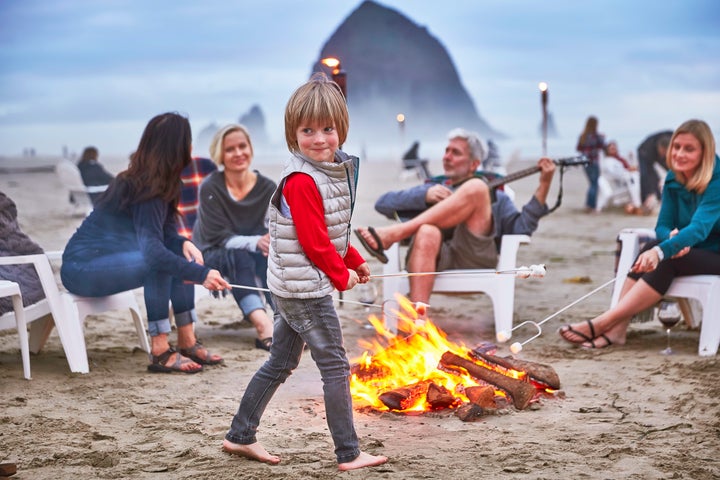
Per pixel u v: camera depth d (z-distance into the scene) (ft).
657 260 16.99
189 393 14.53
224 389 14.84
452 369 14.06
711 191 17.34
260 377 11.12
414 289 18.78
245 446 11.15
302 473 10.52
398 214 19.98
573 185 79.36
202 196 18.94
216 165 20.38
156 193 15.72
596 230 42.80
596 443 11.64
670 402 13.65
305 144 10.27
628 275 18.28
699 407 13.26
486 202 19.12
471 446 11.57
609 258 32.63
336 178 10.37
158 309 16.06
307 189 10.15
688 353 17.17
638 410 13.23
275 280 10.48
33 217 51.34
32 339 17.46
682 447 11.42
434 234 18.74
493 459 11.00
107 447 11.60
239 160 18.97
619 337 18.08
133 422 12.78
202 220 18.90
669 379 15.05
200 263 15.85
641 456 11.07
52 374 15.75
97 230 16.31
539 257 33.01
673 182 18.08
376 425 12.64
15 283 15.08
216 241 18.75
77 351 15.92
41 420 12.73
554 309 22.36
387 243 18.81
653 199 51.11
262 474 10.50
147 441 11.87
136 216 15.79
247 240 18.43
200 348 16.72
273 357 11.10
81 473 10.59
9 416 12.98
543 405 13.60
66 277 16.14
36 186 86.63
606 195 52.85
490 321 21.06
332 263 10.25
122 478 10.42
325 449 11.50
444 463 10.86
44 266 15.83
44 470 10.70
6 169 117.50
